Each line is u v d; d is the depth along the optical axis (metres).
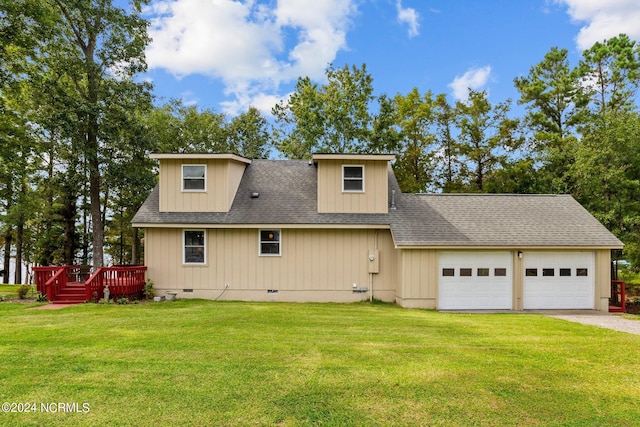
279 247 14.30
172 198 14.53
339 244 14.34
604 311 13.06
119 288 12.98
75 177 18.52
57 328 8.60
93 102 17.34
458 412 4.61
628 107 25.25
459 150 27.48
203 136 29.52
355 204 14.54
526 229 13.67
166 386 5.23
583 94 27.19
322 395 5.00
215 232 14.31
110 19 16.77
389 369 5.98
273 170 16.75
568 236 13.35
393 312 11.73
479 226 13.79
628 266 17.27
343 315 10.81
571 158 21.14
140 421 4.31
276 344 7.34
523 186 25.30
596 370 6.07
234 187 15.21
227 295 14.23
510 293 13.22
